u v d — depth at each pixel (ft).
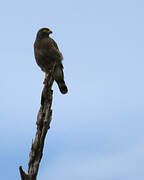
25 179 32.91
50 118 36.17
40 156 34.73
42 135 35.22
